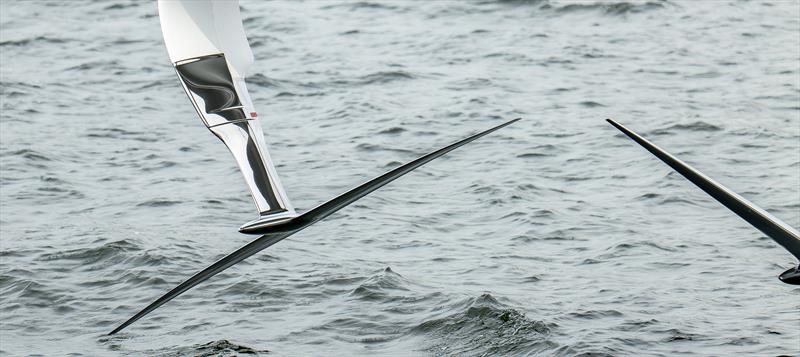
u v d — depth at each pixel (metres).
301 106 103.81
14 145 89.56
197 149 89.44
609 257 58.94
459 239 63.81
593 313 48.22
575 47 126.12
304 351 44.53
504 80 111.44
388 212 69.69
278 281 54.09
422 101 103.62
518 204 70.81
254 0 153.62
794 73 113.44
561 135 90.56
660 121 94.81
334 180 80.69
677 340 44.47
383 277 53.75
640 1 145.75
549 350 43.25
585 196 73.38
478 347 44.28
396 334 46.28
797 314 47.94
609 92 106.31
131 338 46.75
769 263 56.91
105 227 66.44
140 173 82.44
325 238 63.31
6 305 51.59
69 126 97.25
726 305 49.75
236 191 76.50
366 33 134.62
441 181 77.75
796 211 69.62
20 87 111.38
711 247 60.34
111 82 115.06
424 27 137.38
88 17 149.12
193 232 65.50
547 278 55.03
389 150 88.25
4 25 144.38
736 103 101.38
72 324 48.97
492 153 85.38
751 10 145.88
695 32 133.88
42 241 62.97
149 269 56.75
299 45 129.00
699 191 72.62
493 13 143.88
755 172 79.50
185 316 49.47
